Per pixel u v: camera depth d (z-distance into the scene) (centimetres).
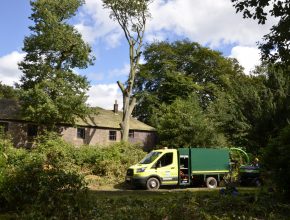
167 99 5744
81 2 3975
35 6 3788
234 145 3281
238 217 883
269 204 1010
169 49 6006
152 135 4984
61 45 3834
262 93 2938
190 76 5875
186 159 2306
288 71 1520
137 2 4288
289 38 1341
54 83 3734
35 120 3684
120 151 2973
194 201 1078
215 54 5975
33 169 878
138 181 2173
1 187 834
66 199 834
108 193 1784
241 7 1358
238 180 2217
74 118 3916
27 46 3831
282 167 1116
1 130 2500
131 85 4453
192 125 3638
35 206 813
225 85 5872
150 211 879
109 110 5109
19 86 3891
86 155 2761
